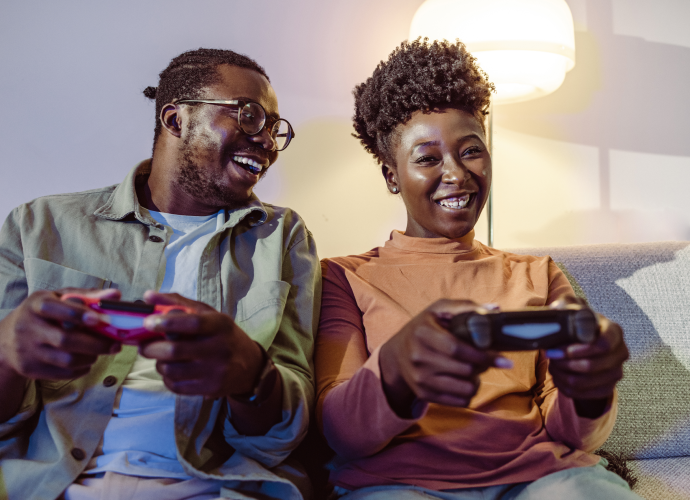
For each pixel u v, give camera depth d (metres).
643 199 1.70
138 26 1.42
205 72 0.97
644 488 0.93
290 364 0.84
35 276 0.80
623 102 1.70
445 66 0.95
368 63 1.56
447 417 0.78
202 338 0.58
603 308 1.12
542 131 1.67
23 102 1.34
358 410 0.69
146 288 0.84
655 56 1.72
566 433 0.74
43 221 0.86
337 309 0.93
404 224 1.55
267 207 1.03
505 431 0.77
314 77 1.52
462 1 1.34
